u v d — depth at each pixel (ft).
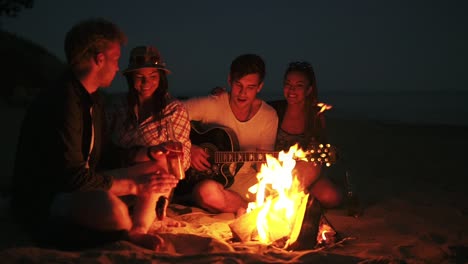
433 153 29.30
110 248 10.28
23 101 49.06
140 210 11.39
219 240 11.17
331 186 15.33
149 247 10.66
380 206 15.93
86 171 10.63
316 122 15.88
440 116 80.79
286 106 16.16
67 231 10.09
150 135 13.23
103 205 9.97
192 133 15.08
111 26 10.98
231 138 14.85
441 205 16.30
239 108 14.98
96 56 10.81
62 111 10.43
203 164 14.79
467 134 40.37
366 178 21.01
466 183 20.16
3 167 19.21
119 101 13.46
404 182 20.17
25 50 69.31
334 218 14.48
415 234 13.10
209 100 15.19
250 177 15.38
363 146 32.37
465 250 12.09
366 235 12.97
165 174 11.39
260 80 14.43
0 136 27.78
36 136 10.55
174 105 13.50
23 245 10.39
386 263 10.45
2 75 56.18
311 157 14.52
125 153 12.66
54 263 9.18
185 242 11.26
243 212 13.98
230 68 14.61
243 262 9.86
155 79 12.80
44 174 10.57
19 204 11.19
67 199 9.97
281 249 11.27
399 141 35.32
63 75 10.94
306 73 15.35
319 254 10.52
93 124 11.28
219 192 14.33
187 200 15.30
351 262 10.28
